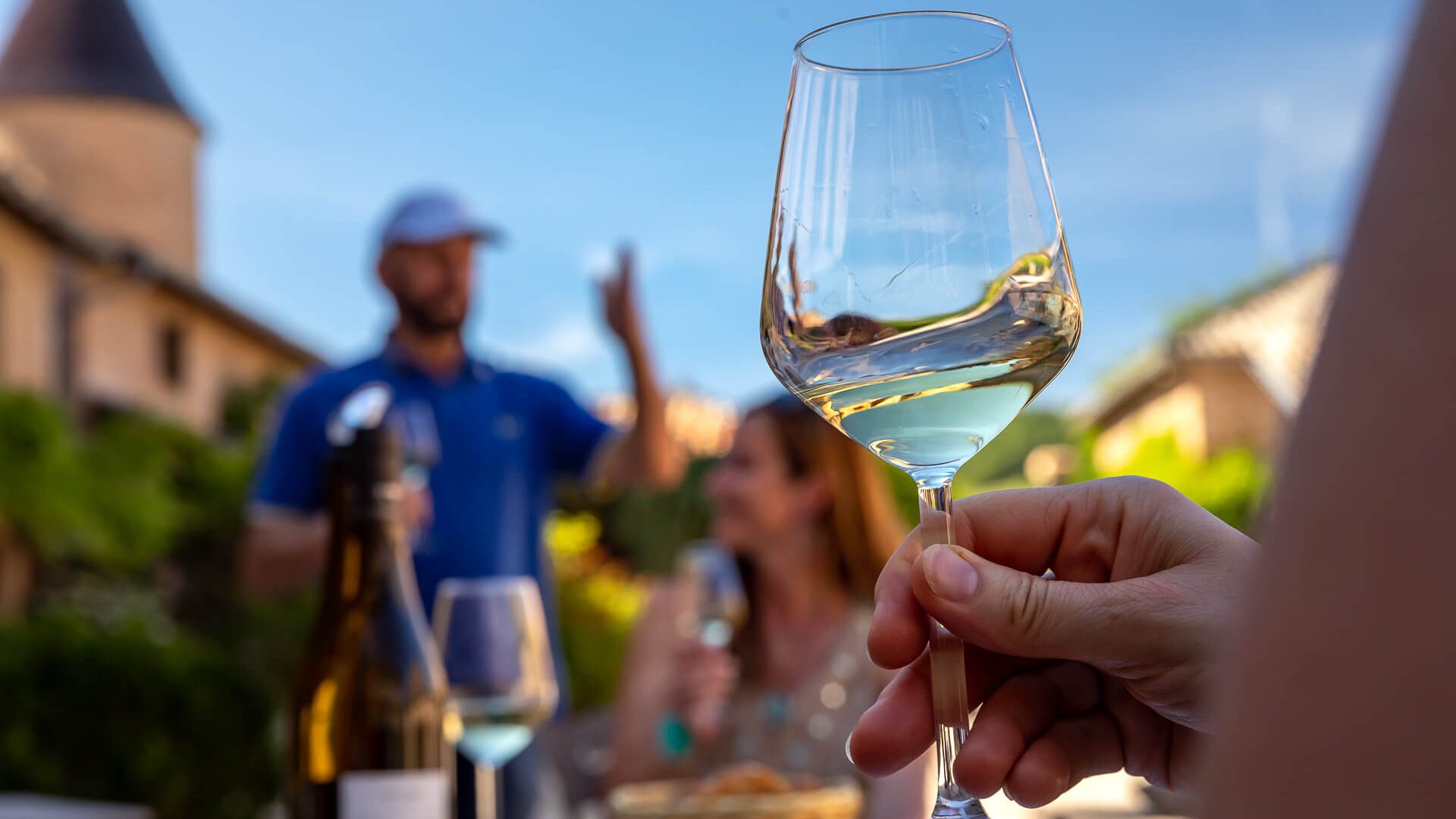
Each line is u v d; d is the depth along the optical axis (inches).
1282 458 10.8
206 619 560.7
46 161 867.4
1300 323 555.2
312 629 54.4
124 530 511.8
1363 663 9.7
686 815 68.2
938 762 30.7
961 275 28.1
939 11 28.9
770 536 112.7
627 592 458.3
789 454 113.0
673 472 151.9
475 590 67.0
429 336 134.3
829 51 29.2
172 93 917.2
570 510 474.3
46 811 100.5
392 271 134.0
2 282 514.6
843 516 113.5
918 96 28.6
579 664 408.2
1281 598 10.4
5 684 254.1
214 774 276.2
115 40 901.8
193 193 922.1
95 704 260.7
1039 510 35.8
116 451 534.9
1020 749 36.3
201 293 675.4
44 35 892.6
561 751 120.8
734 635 111.3
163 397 685.9
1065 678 37.4
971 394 28.6
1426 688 9.5
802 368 29.1
